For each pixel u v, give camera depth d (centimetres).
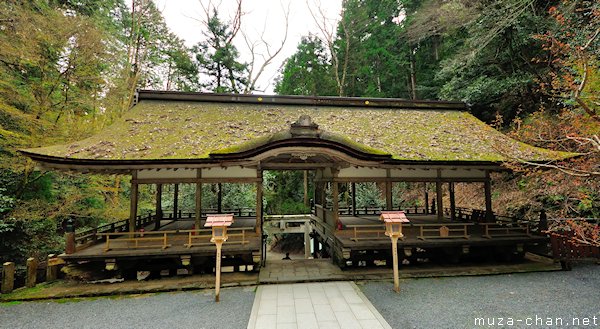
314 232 1323
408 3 2100
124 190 1448
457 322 457
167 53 1975
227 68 2003
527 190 1068
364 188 1670
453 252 755
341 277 666
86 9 1288
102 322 475
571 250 710
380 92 2161
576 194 750
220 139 776
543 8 1119
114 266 636
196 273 716
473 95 1283
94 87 1239
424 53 2166
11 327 461
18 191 950
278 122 918
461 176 890
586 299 539
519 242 731
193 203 1526
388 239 729
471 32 1301
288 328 437
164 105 983
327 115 1015
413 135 900
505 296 559
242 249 670
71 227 642
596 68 673
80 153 652
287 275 687
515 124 1250
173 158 658
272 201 1962
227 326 455
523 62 1237
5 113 901
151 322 473
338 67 2295
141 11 1764
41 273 783
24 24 896
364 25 2184
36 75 1027
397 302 536
